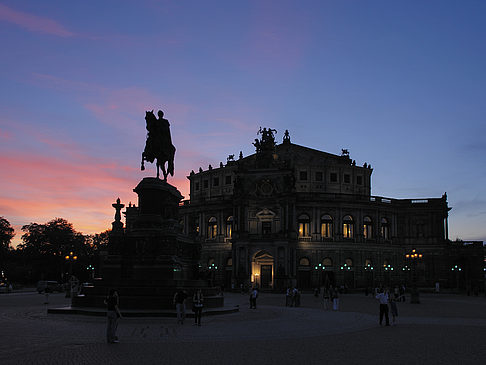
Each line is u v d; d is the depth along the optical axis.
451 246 123.25
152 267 43.25
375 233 119.88
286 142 136.75
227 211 122.69
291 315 45.00
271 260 112.06
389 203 123.00
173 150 49.81
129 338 26.70
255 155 131.50
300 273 114.38
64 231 165.75
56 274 165.12
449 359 21.27
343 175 127.75
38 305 54.53
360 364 19.89
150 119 48.94
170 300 39.41
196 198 139.75
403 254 123.06
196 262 50.38
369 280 117.00
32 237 163.25
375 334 30.70
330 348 24.25
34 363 19.06
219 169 134.00
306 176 126.50
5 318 37.19
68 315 38.78
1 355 20.81
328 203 117.19
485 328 34.81
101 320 35.31
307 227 116.75
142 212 46.06
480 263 122.00
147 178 46.75
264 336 28.66
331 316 44.75
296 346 24.80
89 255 170.38
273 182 117.44
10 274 159.38
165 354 21.66
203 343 25.36
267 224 117.06
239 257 112.75
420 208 123.62
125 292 40.78
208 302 44.16
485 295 100.00
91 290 42.22
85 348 23.00
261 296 90.69
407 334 30.75
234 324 35.06
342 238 116.31
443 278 120.19
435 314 48.81
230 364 19.50
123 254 44.41
